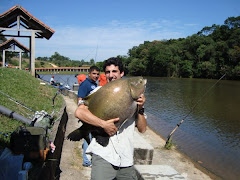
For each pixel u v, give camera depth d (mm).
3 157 3504
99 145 2453
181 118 15203
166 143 8570
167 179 3602
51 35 18578
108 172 2396
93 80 5219
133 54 100688
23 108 7105
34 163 3871
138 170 3898
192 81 57688
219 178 6434
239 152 8898
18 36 19359
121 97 2330
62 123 7281
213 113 17125
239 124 13688
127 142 2541
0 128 4871
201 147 9320
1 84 8594
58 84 19703
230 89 36219
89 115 2299
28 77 14062
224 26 81312
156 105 20391
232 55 64312
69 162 5547
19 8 16250
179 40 110312
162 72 85062
